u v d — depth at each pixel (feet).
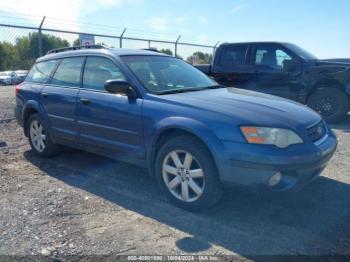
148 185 14.73
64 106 16.24
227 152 10.96
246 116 11.31
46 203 12.91
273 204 12.67
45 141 18.01
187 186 12.16
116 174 16.02
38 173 16.26
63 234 10.69
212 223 11.39
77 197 13.50
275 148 10.72
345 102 27.12
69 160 18.15
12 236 10.55
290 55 27.94
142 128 13.08
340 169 16.25
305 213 12.00
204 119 11.56
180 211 12.27
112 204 12.87
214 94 13.74
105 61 15.17
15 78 92.07
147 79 14.11
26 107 18.51
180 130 12.10
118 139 14.12
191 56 58.85
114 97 14.15
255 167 10.69
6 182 15.05
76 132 15.93
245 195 13.35
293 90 28.19
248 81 29.53
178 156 12.33
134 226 11.21
